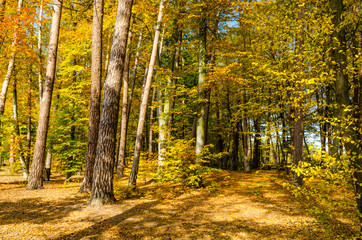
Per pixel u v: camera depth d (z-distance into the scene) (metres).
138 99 21.83
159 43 15.21
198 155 9.39
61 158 12.87
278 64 8.98
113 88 6.93
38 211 6.09
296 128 8.81
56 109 17.05
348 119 3.13
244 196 8.27
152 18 12.32
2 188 9.90
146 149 23.92
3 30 9.84
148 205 7.00
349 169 3.12
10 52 11.02
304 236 4.70
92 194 6.75
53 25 10.15
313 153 3.60
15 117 13.93
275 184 10.33
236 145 20.22
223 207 6.93
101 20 9.26
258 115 15.29
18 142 13.72
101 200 6.70
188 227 5.24
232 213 6.34
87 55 15.96
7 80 10.95
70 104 13.38
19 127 14.93
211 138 25.56
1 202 6.92
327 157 3.38
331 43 3.83
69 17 14.58
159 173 9.43
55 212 6.04
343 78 3.48
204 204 7.25
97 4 9.16
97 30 9.12
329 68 3.79
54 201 7.20
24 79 15.16
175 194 8.53
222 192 8.88
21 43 10.94
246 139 16.05
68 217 5.68
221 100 19.58
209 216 6.08
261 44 9.76
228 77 9.34
